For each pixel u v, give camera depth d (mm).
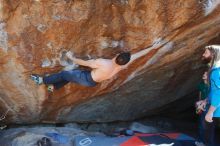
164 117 7262
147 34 4637
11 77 4883
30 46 4504
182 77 5980
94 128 6539
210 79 4605
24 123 6082
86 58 4746
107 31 4543
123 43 4695
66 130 6066
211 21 4730
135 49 4793
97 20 4422
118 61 4637
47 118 6035
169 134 6027
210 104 4738
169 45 4934
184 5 4434
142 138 5801
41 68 4754
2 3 4090
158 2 4359
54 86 4938
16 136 5621
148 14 4441
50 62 4699
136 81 5613
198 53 5375
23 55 4578
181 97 6656
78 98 5566
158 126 6930
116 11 4391
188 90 6488
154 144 5605
